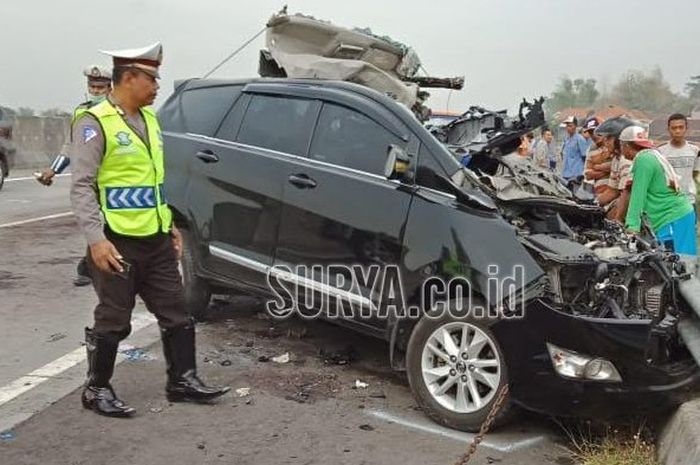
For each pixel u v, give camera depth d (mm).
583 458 4066
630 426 4418
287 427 4352
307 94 5422
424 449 4141
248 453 4004
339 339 5992
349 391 4953
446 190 4586
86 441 4062
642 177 6035
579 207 4941
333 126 5211
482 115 6633
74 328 6078
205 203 5750
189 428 4281
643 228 5520
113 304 4285
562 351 4062
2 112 15719
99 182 4172
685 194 6383
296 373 5246
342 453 4043
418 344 4516
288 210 5207
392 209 4711
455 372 4391
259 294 5477
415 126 4852
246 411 4559
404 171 4582
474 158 5316
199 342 5824
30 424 4250
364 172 4949
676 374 4152
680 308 4566
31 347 5590
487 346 4316
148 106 4289
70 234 10391
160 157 4395
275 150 5426
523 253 4223
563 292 4254
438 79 7094
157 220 4352
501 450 4180
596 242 4832
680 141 7320
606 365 4020
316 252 5055
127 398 4676
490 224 4367
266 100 5660
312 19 6305
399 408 4711
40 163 21594
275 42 6301
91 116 4109
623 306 4324
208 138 5871
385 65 6461
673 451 3842
